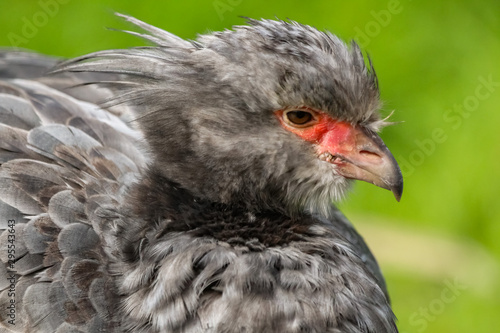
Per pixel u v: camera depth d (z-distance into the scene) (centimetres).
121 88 772
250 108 652
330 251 655
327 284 626
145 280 626
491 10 1297
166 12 1269
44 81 870
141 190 670
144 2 1280
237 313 601
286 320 603
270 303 606
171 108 662
